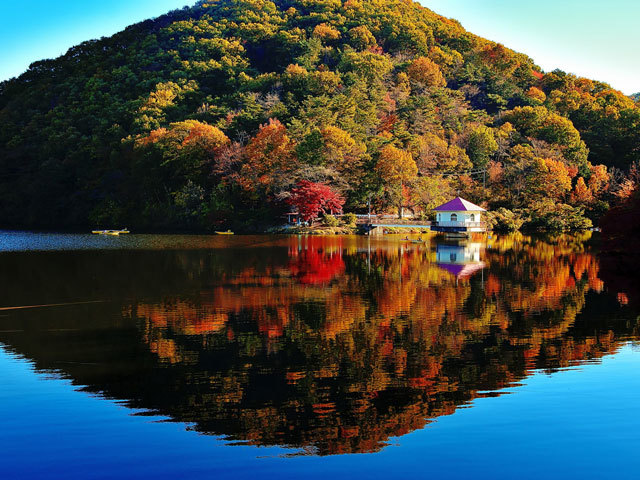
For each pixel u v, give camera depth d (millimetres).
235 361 20531
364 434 14516
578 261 50844
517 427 14836
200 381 18453
